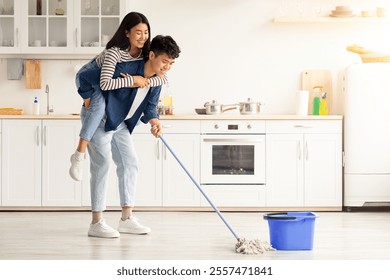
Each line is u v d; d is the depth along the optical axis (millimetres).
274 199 6086
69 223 5254
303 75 6551
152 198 6082
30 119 6098
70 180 6102
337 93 6512
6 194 6094
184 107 6559
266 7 6574
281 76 6574
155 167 6082
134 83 4289
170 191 6082
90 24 6316
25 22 6277
